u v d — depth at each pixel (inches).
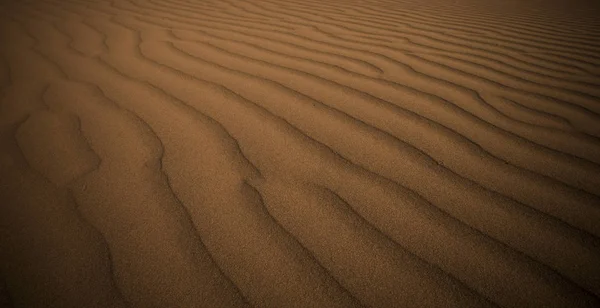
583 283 35.6
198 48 95.7
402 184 47.5
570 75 79.4
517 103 67.1
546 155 52.6
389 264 37.8
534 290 35.2
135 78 77.9
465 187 46.9
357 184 47.6
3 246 40.0
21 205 45.1
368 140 56.0
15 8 140.6
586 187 46.4
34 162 52.4
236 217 43.2
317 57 88.9
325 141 55.8
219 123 60.5
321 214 43.4
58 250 39.8
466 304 34.3
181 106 65.9
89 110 65.4
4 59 89.0
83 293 35.8
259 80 75.8
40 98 70.1
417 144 55.1
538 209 43.4
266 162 51.6
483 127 59.4
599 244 38.9
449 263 37.8
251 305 34.6
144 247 40.0
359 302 34.7
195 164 51.4
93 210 44.4
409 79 76.5
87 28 115.5
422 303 34.6
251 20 124.0
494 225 41.6
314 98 68.2
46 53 93.4
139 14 133.3
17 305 34.5
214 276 37.0
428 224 41.9
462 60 87.5
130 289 36.1
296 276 36.9
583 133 57.6
